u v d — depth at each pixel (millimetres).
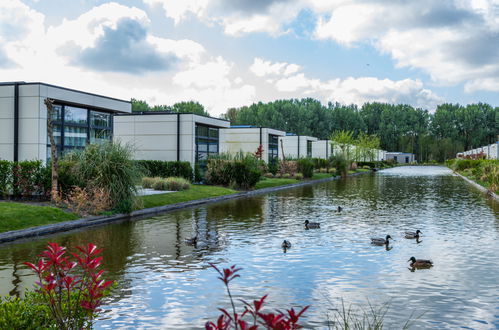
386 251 10773
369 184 36750
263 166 40188
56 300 4680
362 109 153875
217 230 13656
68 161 16922
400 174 57594
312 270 8977
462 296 7332
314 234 13070
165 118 30484
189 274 8648
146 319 6328
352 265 9406
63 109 22125
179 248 11008
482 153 65125
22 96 20016
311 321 6238
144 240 11977
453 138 136500
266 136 46062
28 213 13812
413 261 9297
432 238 12461
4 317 4258
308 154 65000
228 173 28484
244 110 114938
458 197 24750
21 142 20078
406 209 19297
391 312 6594
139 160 28438
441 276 8555
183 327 6047
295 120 117625
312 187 33281
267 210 18734
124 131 31359
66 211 15141
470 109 139750
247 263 9539
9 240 11797
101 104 23797
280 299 7191
